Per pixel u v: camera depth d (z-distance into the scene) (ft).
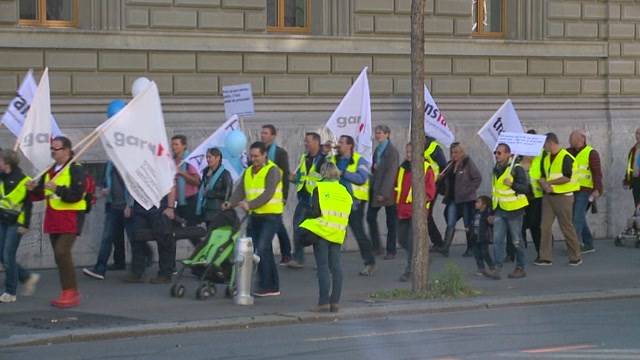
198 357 39.19
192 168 59.72
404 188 59.67
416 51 53.72
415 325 46.65
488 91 78.28
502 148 59.47
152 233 56.44
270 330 45.52
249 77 69.97
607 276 62.34
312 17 73.82
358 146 63.93
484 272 61.05
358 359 38.60
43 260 62.44
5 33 62.54
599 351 39.93
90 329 43.93
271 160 58.49
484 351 40.01
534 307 52.44
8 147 61.26
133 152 50.16
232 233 52.06
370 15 74.02
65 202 48.85
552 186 66.03
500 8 81.46
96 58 65.21
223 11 69.05
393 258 68.13
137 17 66.28
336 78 72.74
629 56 83.41
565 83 81.25
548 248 66.74
